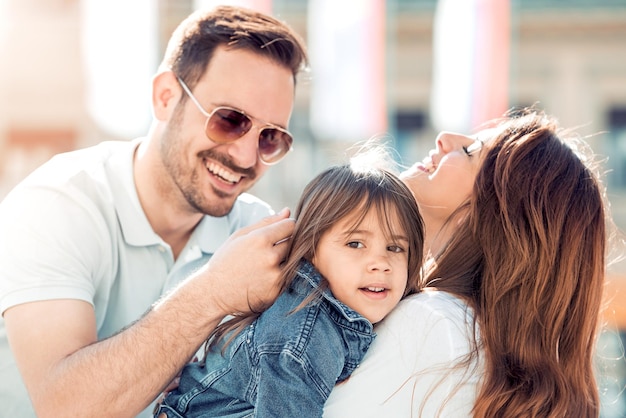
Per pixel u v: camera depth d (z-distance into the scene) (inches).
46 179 101.3
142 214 105.6
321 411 78.9
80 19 541.0
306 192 89.6
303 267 85.0
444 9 436.8
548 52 576.7
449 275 88.1
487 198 87.8
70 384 85.2
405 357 79.4
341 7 429.1
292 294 83.9
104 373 84.4
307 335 79.7
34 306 92.5
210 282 85.2
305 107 519.8
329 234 85.0
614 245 98.6
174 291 87.0
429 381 77.4
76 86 541.3
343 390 80.7
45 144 541.6
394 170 98.8
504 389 79.8
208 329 85.9
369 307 82.8
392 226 85.0
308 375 78.6
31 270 93.8
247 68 107.7
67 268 95.3
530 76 577.3
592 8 569.9
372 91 427.8
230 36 107.7
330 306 82.3
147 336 84.8
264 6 371.6
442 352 77.9
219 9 111.0
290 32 112.3
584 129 571.8
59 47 539.8
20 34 539.2
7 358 101.3
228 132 106.3
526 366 82.3
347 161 95.0
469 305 84.4
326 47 430.9
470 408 78.6
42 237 95.7
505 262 85.2
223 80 106.6
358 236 84.4
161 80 109.0
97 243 100.7
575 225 86.4
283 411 78.2
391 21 563.8
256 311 85.4
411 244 87.7
